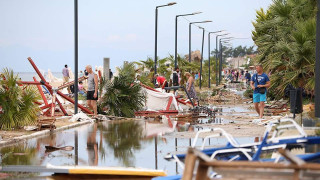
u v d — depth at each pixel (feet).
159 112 92.99
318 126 39.91
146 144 50.47
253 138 52.39
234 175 17.03
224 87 209.46
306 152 32.07
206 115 88.17
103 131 64.23
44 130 62.23
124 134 60.23
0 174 34.24
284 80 88.69
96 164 38.81
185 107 109.40
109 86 89.56
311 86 81.30
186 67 187.32
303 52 83.35
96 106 84.48
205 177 17.15
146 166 37.63
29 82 80.74
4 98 62.08
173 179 26.23
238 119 78.89
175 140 53.26
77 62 82.33
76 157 42.52
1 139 52.65
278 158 25.49
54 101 80.33
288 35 94.48
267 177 16.93
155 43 145.07
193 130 63.26
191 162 16.87
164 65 181.57
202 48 223.71
